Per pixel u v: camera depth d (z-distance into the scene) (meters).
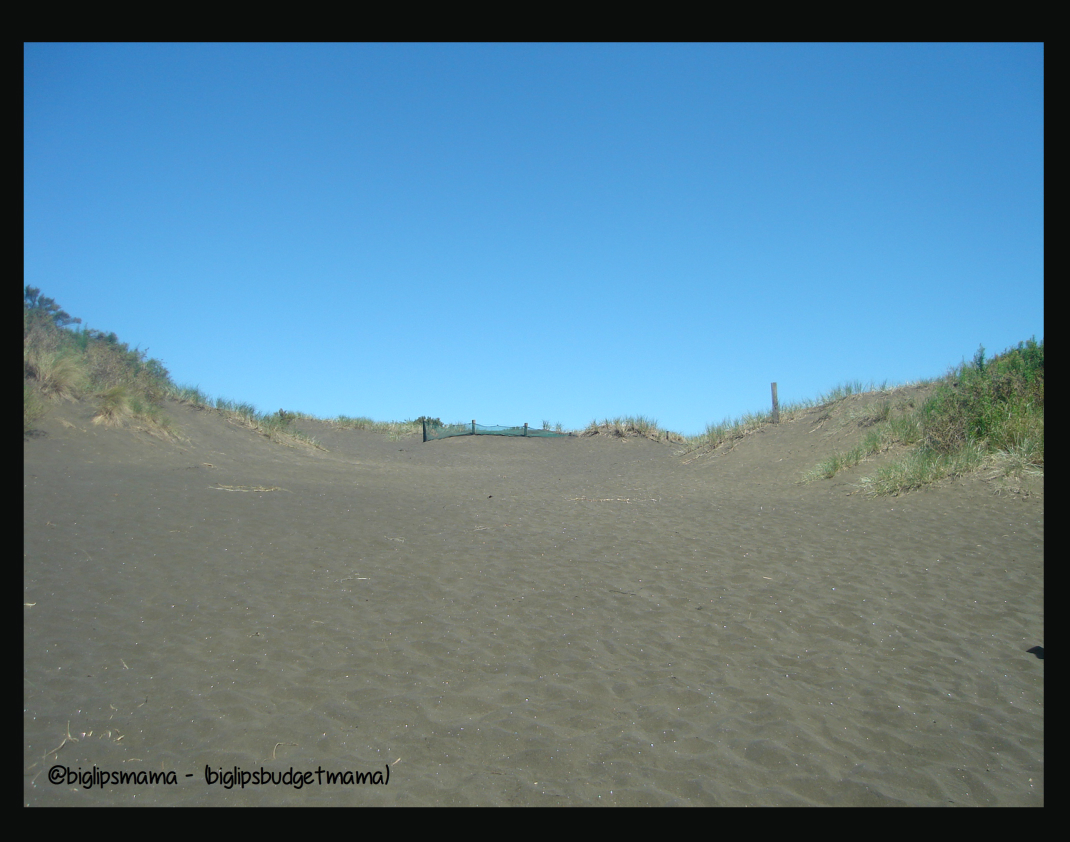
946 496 10.90
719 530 9.98
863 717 4.59
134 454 13.43
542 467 24.23
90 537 7.69
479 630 5.98
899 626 6.18
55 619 5.65
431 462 24.62
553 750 4.10
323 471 16.56
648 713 4.57
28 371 13.95
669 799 3.64
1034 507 9.81
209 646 5.40
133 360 19.00
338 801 3.55
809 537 9.39
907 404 16.38
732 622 6.28
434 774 3.84
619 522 10.70
